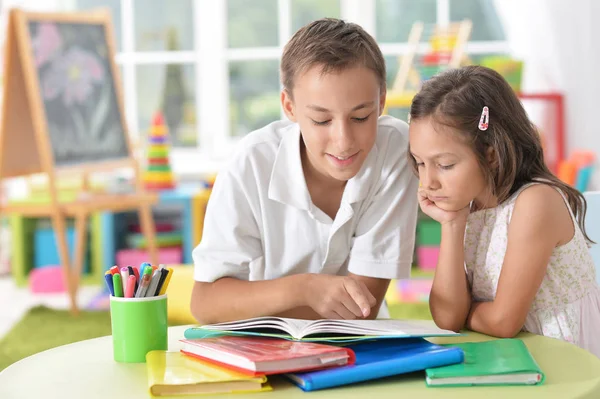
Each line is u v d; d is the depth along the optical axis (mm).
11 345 3059
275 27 5070
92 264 4648
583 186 3611
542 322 1461
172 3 5059
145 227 3906
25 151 3609
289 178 1493
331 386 1044
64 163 3645
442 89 1348
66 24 3783
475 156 1347
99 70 3955
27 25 3539
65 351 1274
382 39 5043
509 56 4867
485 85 1364
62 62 3719
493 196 1417
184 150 5168
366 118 1306
